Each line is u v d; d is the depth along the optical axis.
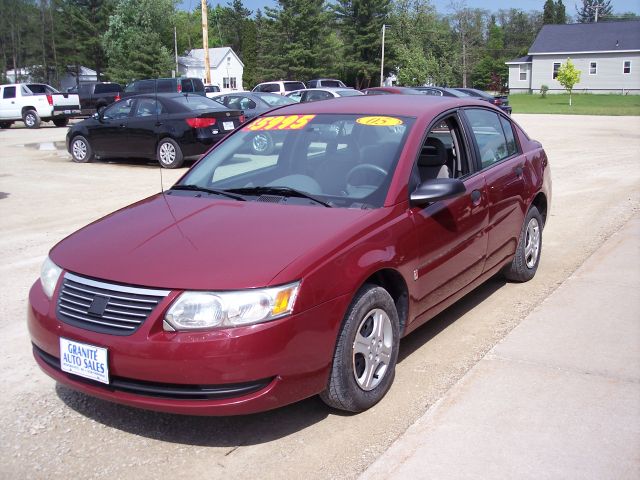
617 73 65.06
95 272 3.34
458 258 4.45
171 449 3.36
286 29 64.25
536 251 5.94
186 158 14.01
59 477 3.13
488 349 4.48
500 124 5.59
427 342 4.62
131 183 12.01
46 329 3.41
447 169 4.66
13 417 3.69
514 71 72.12
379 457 3.20
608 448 3.23
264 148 4.73
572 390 3.82
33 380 4.16
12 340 4.77
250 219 3.74
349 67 64.06
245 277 3.13
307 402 3.82
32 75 74.50
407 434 3.38
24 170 14.02
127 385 3.18
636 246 6.90
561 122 28.48
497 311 5.20
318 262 3.28
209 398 3.10
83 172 13.63
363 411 3.67
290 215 3.76
